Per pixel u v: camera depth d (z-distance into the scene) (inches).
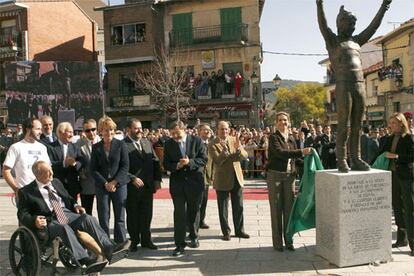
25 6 1290.6
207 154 312.3
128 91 1244.5
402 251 275.1
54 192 244.5
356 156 259.8
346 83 251.0
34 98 893.8
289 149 283.7
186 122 1141.7
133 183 283.1
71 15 1419.8
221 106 1123.3
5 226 367.2
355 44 257.4
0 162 784.3
